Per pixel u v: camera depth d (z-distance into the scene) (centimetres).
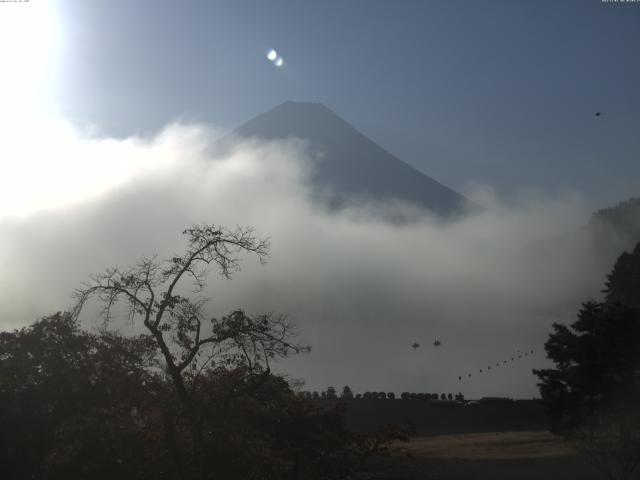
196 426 2561
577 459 5403
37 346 3012
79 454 2741
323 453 2947
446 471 5416
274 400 2911
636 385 5538
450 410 9756
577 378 5672
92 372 2905
